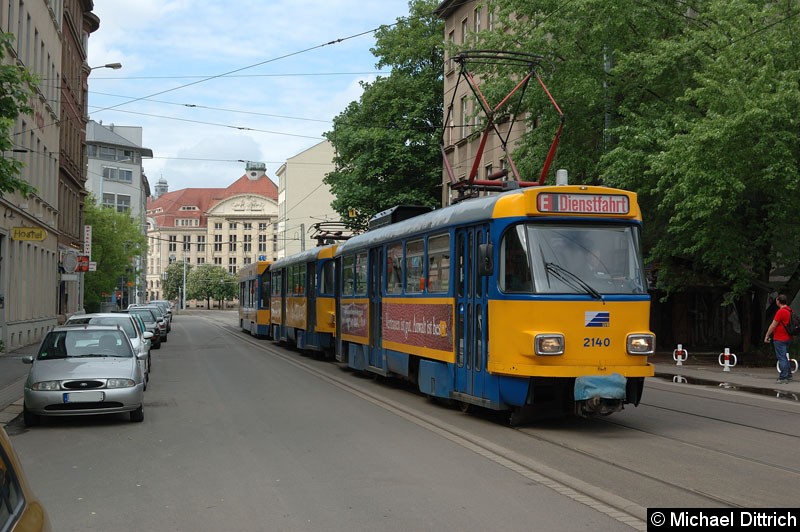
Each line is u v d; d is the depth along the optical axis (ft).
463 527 20.42
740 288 70.44
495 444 32.81
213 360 81.97
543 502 23.02
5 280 92.12
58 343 42.52
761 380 59.88
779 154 63.21
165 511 22.39
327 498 23.62
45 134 118.73
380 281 56.54
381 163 147.13
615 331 35.47
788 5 66.64
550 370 34.58
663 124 71.97
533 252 35.76
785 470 27.63
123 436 35.65
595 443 33.17
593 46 77.97
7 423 40.37
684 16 75.92
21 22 99.30
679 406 45.73
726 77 64.23
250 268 139.23
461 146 138.72
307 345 85.66
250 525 20.83
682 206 66.39
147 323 99.45
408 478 26.35
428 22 153.69
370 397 49.65
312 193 342.23
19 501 10.07
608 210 36.86
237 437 34.78
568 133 82.48
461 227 41.24
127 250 191.72
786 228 68.28
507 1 84.02
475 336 39.19
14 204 95.86
